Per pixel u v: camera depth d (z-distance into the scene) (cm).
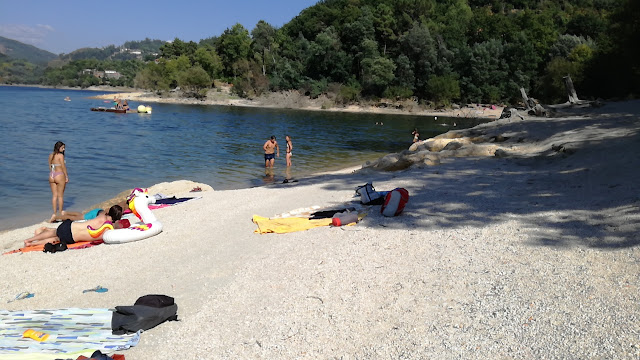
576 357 448
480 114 7362
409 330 544
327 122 5706
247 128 4591
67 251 949
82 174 2081
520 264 685
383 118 6656
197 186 1600
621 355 438
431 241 831
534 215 910
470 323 541
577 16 8838
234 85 10375
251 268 800
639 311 507
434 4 10794
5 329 597
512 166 1459
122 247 960
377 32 9344
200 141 3406
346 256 799
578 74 5362
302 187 1503
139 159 2534
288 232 989
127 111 6469
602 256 667
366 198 1134
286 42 10588
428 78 8381
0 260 904
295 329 578
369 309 607
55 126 4203
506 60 8200
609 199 921
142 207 1055
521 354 468
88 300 716
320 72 9344
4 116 5081
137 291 743
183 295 720
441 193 1176
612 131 1698
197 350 555
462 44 8731
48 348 549
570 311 534
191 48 14262
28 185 1814
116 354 541
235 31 12419
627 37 4112
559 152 1495
